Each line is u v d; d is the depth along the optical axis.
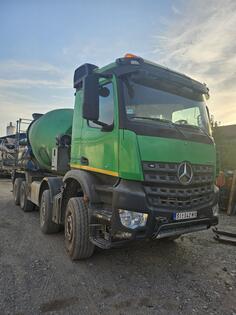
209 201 3.89
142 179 3.27
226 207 8.32
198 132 4.03
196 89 4.37
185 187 3.56
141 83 3.79
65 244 4.62
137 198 3.23
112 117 3.64
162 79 3.98
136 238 3.22
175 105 4.05
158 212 3.29
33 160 7.87
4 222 6.57
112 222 3.36
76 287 3.40
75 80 4.69
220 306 3.05
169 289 3.41
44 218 5.60
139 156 3.31
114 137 3.55
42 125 6.94
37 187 6.52
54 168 5.99
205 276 3.80
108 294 3.26
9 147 16.66
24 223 6.52
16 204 8.98
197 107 4.36
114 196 3.37
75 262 4.16
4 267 3.93
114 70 3.71
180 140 3.63
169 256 4.51
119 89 3.58
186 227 3.61
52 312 2.87
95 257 4.37
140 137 3.37
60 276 3.69
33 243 5.02
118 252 4.60
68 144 5.95
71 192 4.78
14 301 3.05
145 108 3.71
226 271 3.98
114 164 3.52
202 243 5.22
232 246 5.08
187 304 3.08
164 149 3.46
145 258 4.40
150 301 3.12
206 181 3.88
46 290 3.31
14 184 9.38
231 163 10.30
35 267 3.96
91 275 3.74
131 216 3.23
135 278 3.69
